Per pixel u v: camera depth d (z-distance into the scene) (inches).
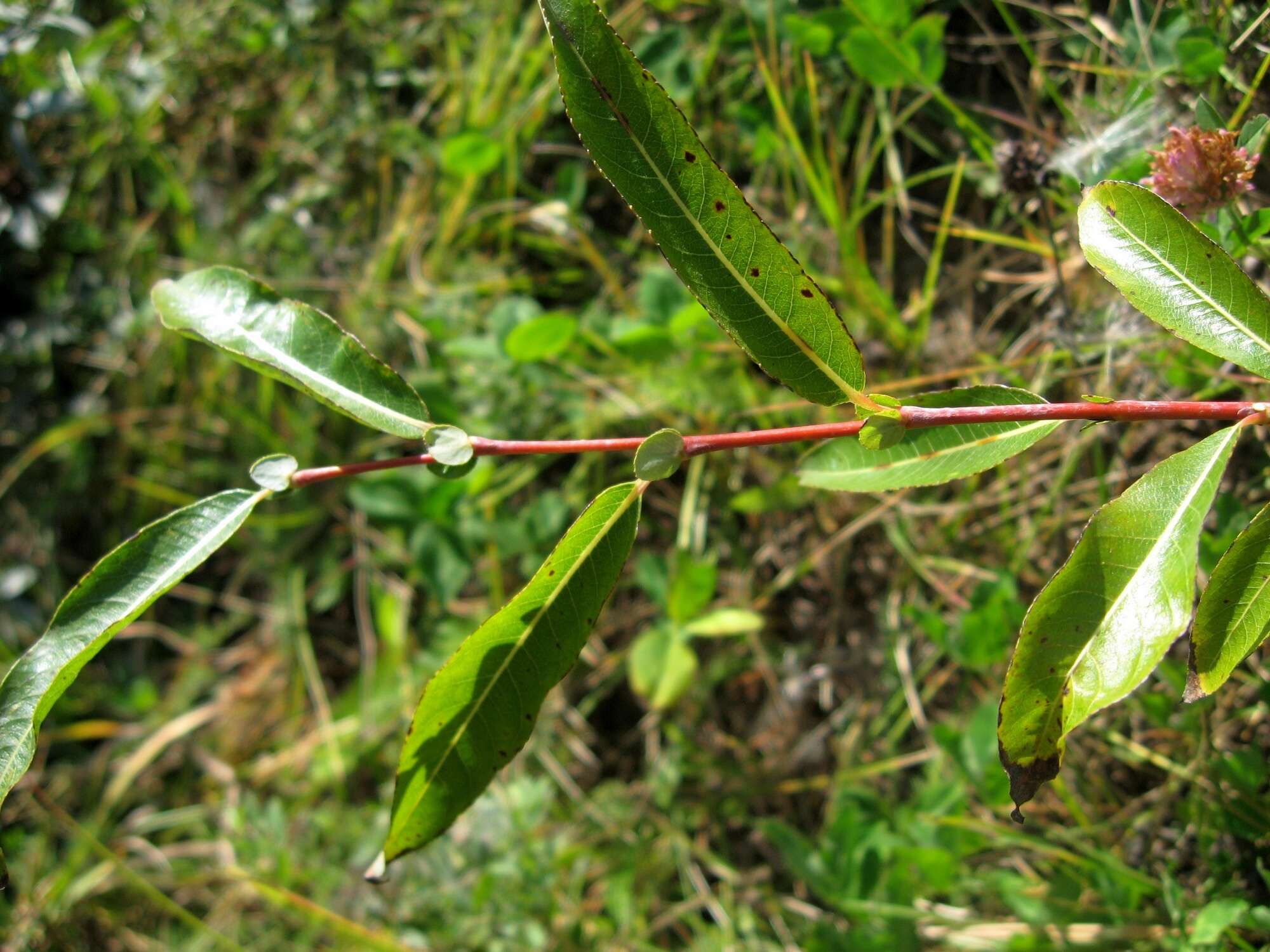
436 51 18.9
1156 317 8.4
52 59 21.2
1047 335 13.4
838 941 12.6
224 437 20.4
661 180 8.0
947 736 12.6
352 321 18.8
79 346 21.6
